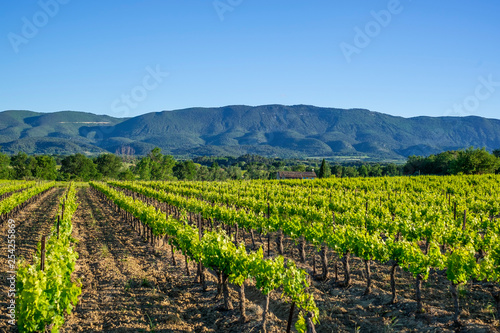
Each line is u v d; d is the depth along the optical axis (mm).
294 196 27359
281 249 14758
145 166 88438
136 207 19266
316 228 11945
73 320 8656
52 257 8875
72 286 7500
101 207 32719
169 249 15664
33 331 7086
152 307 9453
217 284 10656
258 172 106688
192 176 97125
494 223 13836
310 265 13156
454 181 42688
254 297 10594
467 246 9422
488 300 9188
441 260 8453
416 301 9352
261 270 8016
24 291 6754
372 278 11359
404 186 38688
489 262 8617
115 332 8039
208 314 9203
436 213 15812
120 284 11125
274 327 8336
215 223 21203
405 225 13148
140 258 14375
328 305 9578
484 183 39656
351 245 10242
